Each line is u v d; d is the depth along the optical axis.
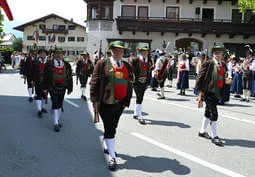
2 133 7.09
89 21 31.00
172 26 29.62
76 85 18.00
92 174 4.79
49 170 4.93
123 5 30.17
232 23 29.64
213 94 6.52
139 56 8.62
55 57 7.45
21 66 24.00
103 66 5.12
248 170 5.08
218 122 8.77
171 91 16.06
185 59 14.45
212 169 5.08
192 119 8.98
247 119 9.29
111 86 5.08
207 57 13.17
